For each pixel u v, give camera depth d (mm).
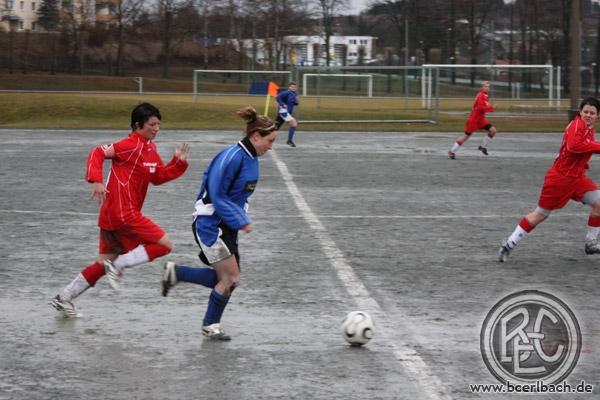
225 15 193625
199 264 23672
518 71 106062
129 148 17844
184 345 16484
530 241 28078
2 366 15180
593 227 25609
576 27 79625
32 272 22750
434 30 184875
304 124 88125
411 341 16844
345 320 16531
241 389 14070
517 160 54844
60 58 189500
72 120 91438
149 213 32438
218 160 16047
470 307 19516
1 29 192250
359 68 95812
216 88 147625
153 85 163875
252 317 18516
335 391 13984
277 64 185250
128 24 193875
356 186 41250
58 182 41531
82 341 16703
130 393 13859
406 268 23688
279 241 27312
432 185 42000
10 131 76938
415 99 102250
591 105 23672
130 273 22672
